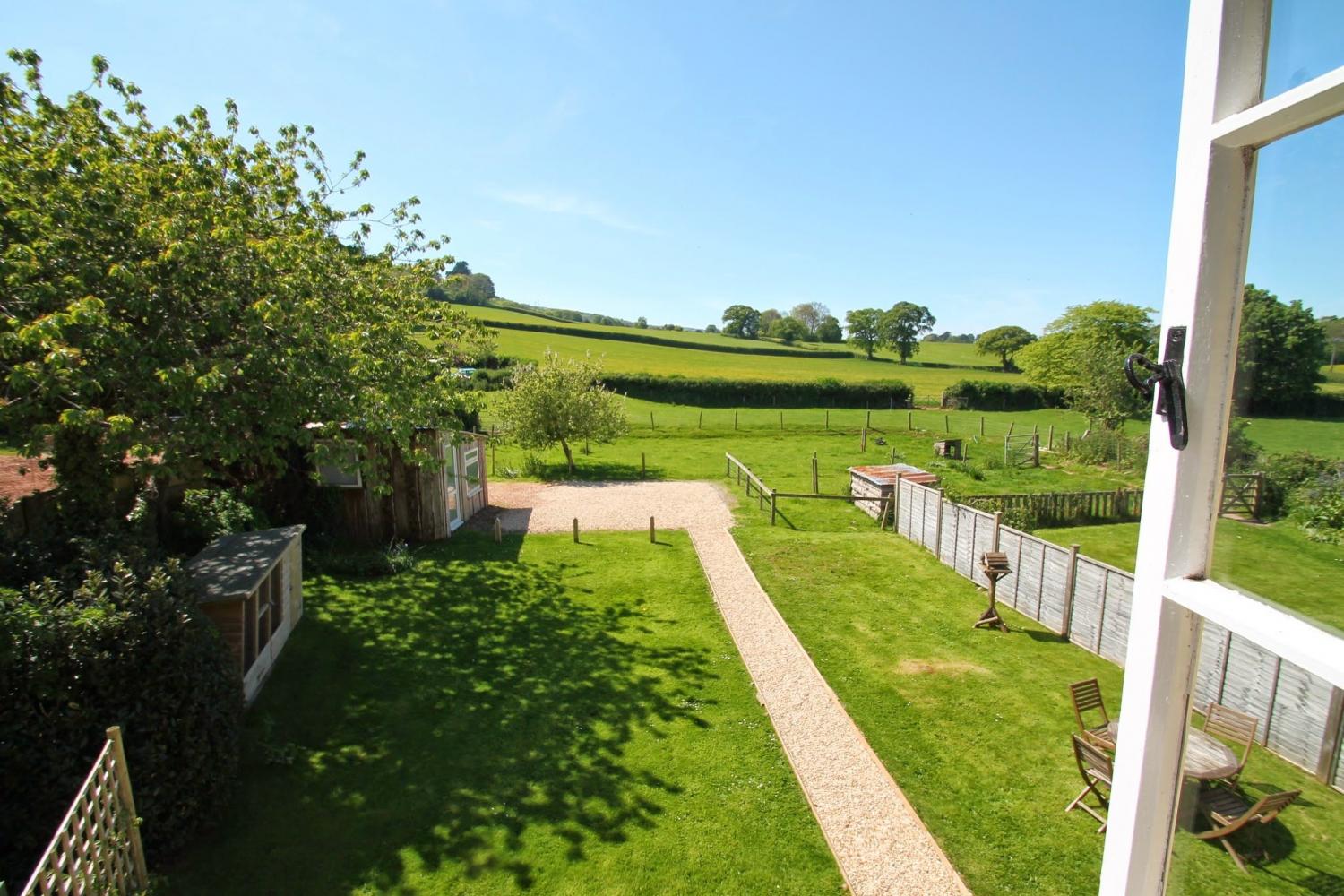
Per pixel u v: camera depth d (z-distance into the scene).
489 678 9.15
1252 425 1.33
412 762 7.34
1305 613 1.21
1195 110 1.40
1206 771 1.76
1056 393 45.62
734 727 8.04
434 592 12.12
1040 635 10.58
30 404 7.36
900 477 16.42
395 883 5.75
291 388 9.08
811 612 11.47
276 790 6.83
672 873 5.89
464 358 13.91
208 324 8.45
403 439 10.26
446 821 6.48
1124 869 1.64
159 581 5.88
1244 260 1.34
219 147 10.00
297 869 5.87
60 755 4.99
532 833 6.34
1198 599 1.40
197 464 9.38
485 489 18.98
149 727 5.54
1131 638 1.62
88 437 8.55
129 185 8.58
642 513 18.27
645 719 8.19
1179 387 1.45
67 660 5.16
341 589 12.08
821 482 22.64
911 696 8.74
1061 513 17.33
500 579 12.89
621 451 28.52
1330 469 1.20
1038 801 6.76
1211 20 1.34
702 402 44.16
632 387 44.00
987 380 50.19
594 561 14.04
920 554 14.58
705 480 22.86
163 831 5.74
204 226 8.73
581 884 5.77
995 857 6.05
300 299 9.72
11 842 4.86
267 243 8.66
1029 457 27.39
